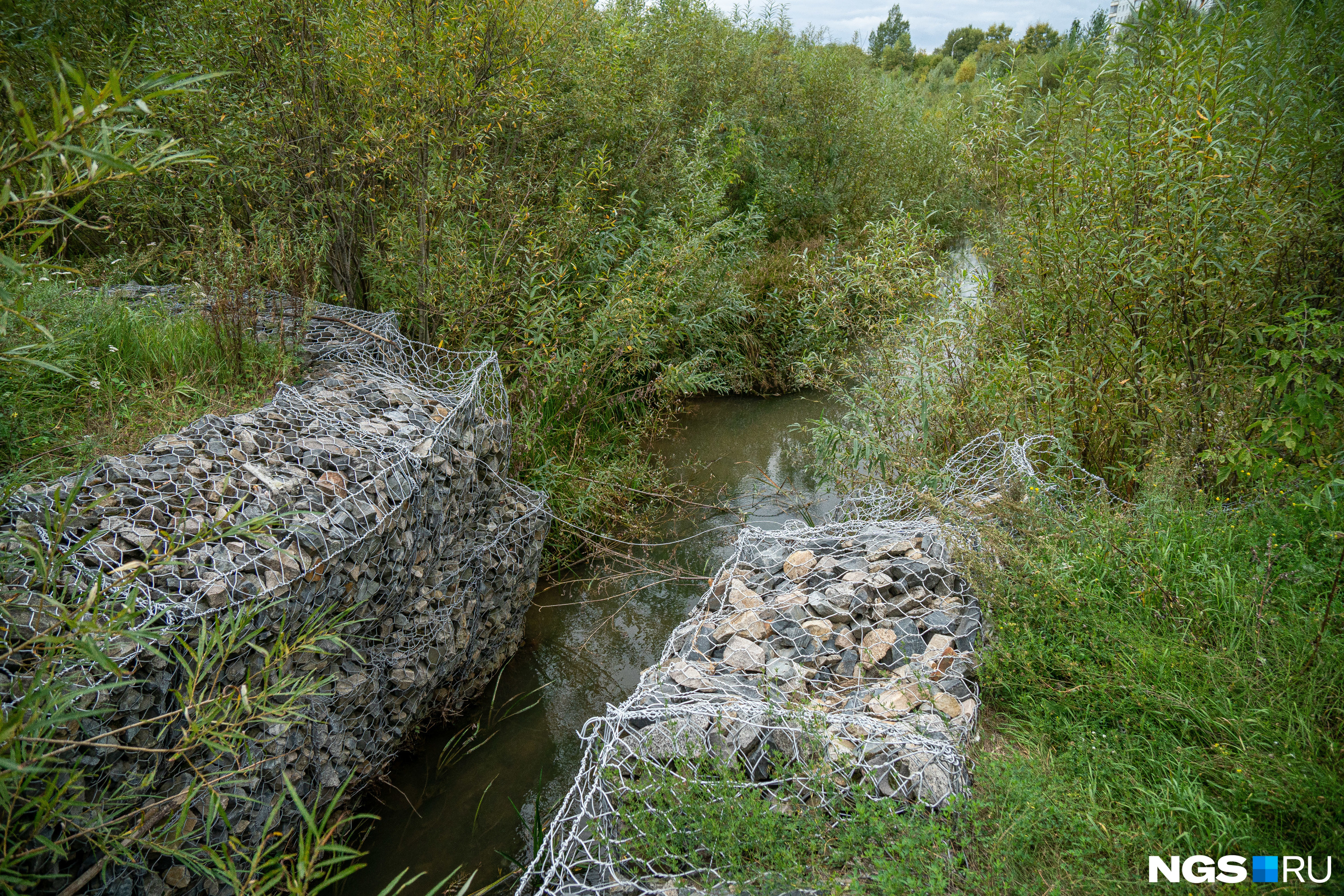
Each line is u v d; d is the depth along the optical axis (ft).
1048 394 14.93
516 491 14.76
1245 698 8.16
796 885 6.92
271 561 8.28
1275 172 12.89
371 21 15.12
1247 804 7.05
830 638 11.09
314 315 15.19
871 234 24.75
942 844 7.03
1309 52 13.23
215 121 16.43
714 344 27.86
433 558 11.44
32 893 6.13
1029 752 8.50
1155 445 12.80
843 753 8.23
